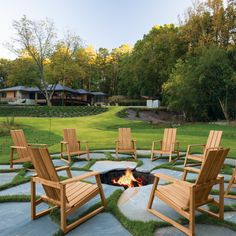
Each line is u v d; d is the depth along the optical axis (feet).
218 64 85.15
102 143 39.63
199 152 31.12
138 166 24.02
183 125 77.71
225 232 11.75
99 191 13.89
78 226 12.32
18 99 150.20
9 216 13.42
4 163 25.38
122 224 12.41
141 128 69.10
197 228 12.09
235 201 15.28
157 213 13.12
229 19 97.86
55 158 27.53
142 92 141.38
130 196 15.99
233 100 91.81
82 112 101.60
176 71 96.58
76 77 138.10
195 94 90.22
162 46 122.11
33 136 47.85
